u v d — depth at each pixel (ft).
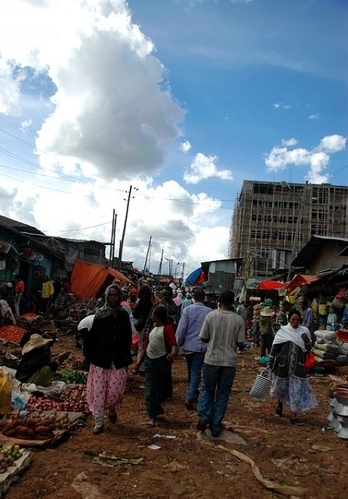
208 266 153.48
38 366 26.45
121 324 20.72
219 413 20.57
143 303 33.73
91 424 21.44
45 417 20.03
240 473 16.71
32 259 69.87
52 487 14.26
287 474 17.04
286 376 24.80
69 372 30.86
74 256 109.09
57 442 18.31
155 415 21.62
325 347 42.34
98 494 13.98
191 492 14.74
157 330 22.47
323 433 22.91
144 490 14.55
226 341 20.94
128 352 20.99
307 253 83.20
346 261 69.82
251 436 21.33
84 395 25.09
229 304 21.39
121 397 20.84
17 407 21.99
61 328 57.06
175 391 30.35
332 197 239.09
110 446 18.31
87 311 57.21
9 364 32.24
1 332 45.29
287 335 25.09
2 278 58.70
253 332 64.18
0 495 13.60
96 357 20.31
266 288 74.23
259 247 238.48
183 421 22.94
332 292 59.41
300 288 62.39
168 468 16.58
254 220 243.40
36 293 71.61
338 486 16.25
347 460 18.95
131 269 171.01
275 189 242.78
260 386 25.71
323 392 33.68
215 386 21.31
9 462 15.21
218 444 19.62
